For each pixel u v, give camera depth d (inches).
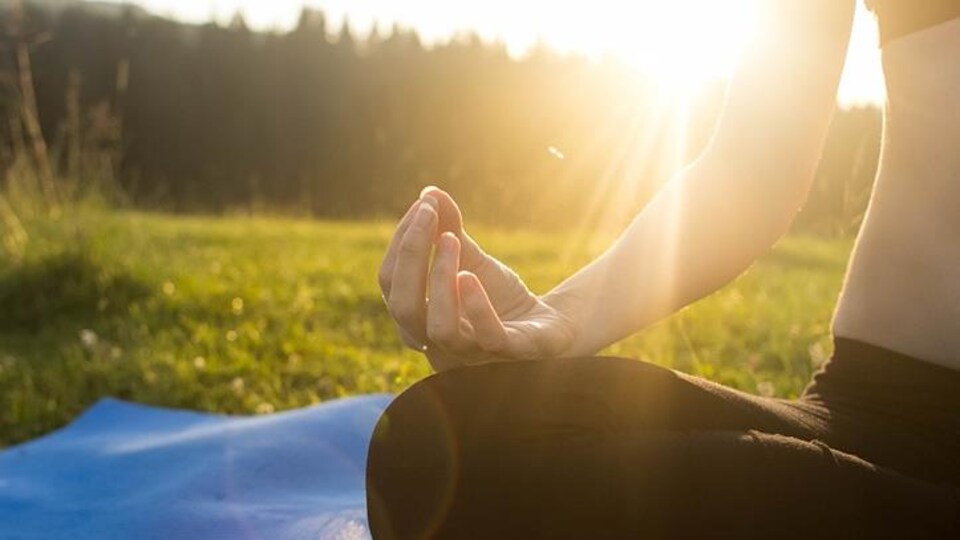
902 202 52.6
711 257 50.9
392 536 42.9
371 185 459.8
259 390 140.6
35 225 215.0
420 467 42.4
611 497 41.4
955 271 49.9
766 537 41.8
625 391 44.4
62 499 82.4
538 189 280.4
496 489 41.7
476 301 43.9
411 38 446.3
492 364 44.0
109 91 457.7
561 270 241.0
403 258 45.7
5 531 76.2
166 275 201.6
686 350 161.9
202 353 156.1
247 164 484.7
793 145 51.2
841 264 260.1
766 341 168.1
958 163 50.7
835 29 51.6
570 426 42.9
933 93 51.7
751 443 42.6
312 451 86.6
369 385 137.8
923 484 44.9
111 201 246.7
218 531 72.7
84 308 184.5
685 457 41.7
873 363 51.5
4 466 93.5
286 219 408.8
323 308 189.6
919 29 52.3
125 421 109.0
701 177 51.6
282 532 71.4
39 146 239.9
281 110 483.8
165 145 476.1
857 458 44.5
